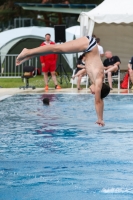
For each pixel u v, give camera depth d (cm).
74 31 3484
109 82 2123
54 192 561
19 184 596
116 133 976
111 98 1725
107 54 2162
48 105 1492
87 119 1186
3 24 4962
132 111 1352
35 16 4219
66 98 1714
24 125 1088
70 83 2467
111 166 684
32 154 767
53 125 1087
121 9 2216
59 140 895
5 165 694
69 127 1058
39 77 3161
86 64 1060
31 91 2042
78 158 736
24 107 1441
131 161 713
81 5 3114
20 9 4100
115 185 588
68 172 653
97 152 780
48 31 3394
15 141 885
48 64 2134
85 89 2133
